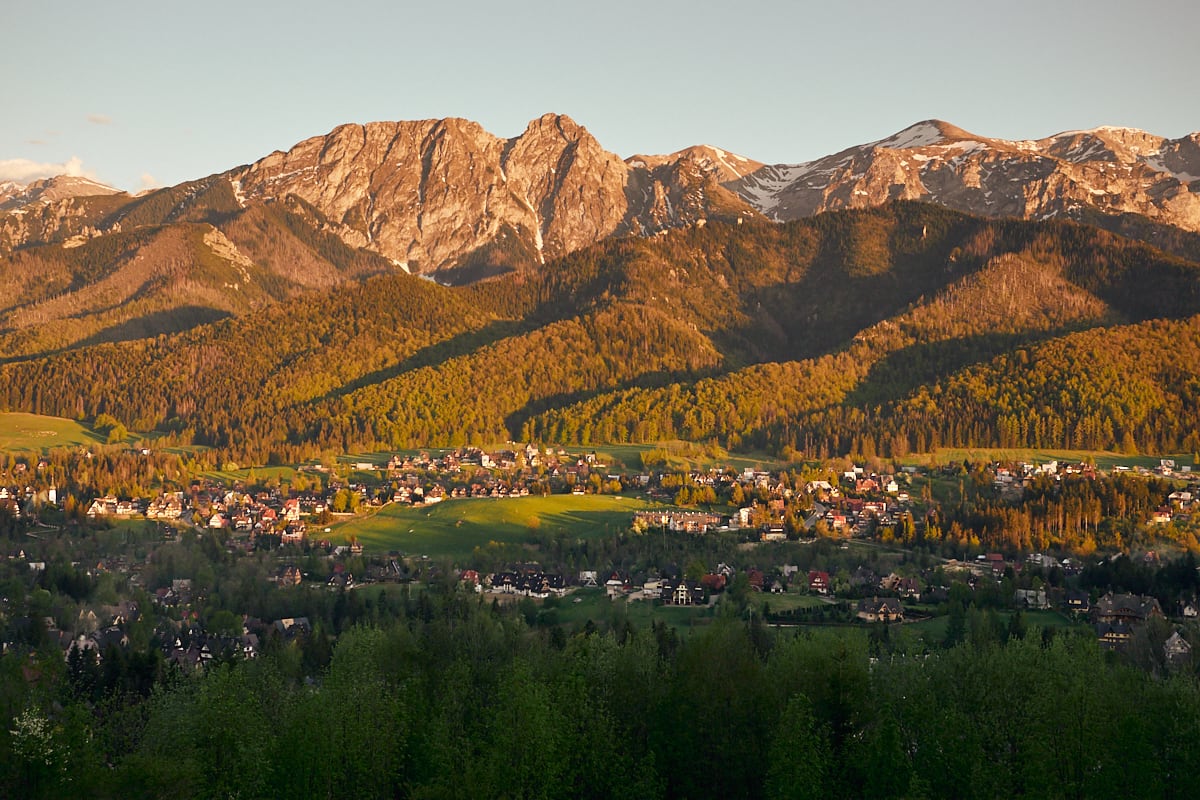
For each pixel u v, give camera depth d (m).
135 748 104.69
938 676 110.50
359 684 100.81
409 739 97.62
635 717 104.44
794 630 165.75
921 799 84.56
